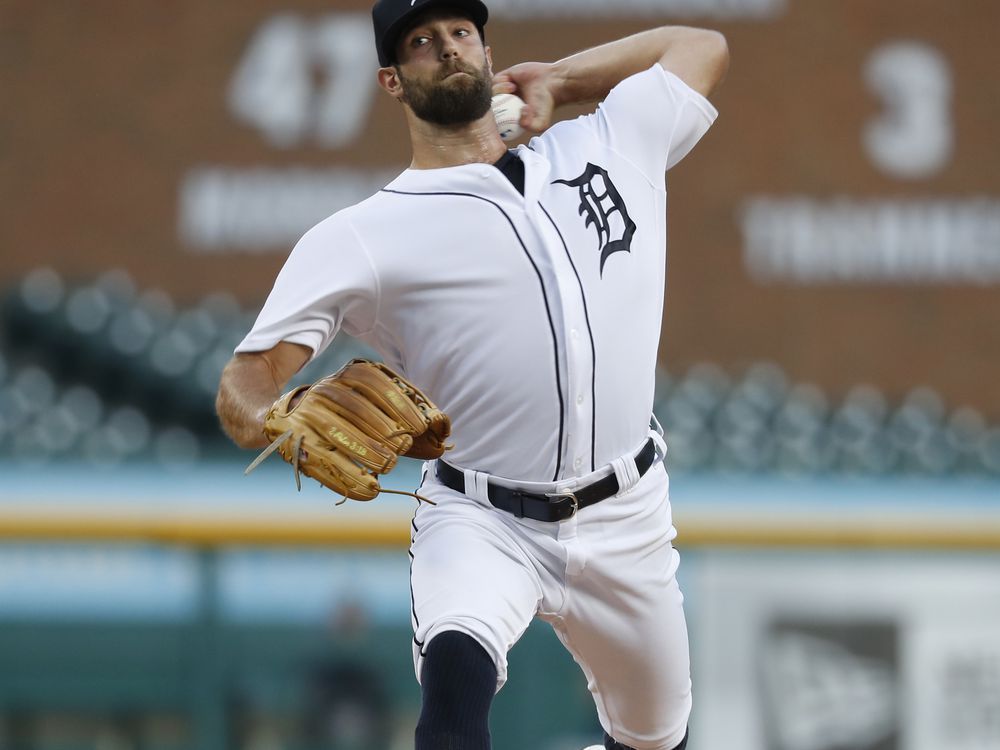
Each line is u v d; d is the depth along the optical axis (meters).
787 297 39.94
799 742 20.78
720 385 36.97
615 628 10.21
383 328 9.80
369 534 20.30
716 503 29.36
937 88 40.78
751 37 40.84
